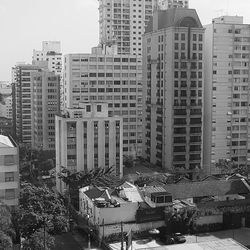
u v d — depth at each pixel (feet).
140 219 351.05
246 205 382.83
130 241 304.09
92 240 347.77
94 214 356.59
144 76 614.34
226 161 549.95
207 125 572.10
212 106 563.07
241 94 571.69
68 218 355.15
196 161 562.25
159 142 577.84
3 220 275.39
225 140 572.92
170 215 353.51
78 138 472.44
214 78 559.38
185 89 552.82
